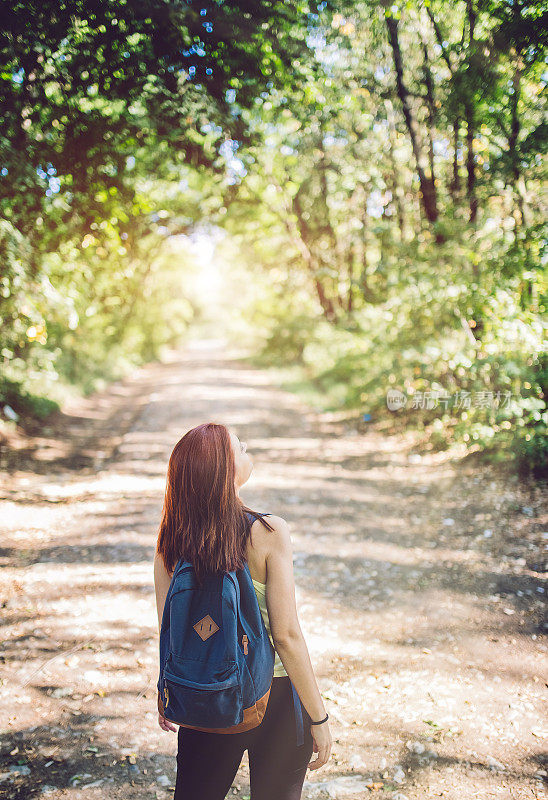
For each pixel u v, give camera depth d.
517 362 7.75
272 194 19.62
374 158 13.84
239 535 1.89
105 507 7.62
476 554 5.78
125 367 29.44
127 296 19.00
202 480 1.90
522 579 5.17
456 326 9.74
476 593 5.02
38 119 7.93
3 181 7.41
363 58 10.76
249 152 9.80
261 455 10.75
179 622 1.81
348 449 11.06
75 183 8.86
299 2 7.60
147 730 3.40
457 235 9.35
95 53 7.33
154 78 7.72
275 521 1.93
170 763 3.14
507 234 9.00
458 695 3.68
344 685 3.83
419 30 9.83
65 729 3.38
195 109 8.48
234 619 1.79
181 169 13.55
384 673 3.95
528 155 8.25
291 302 25.25
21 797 2.87
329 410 15.38
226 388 22.59
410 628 4.54
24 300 7.85
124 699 3.68
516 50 8.08
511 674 3.88
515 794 2.87
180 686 1.76
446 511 7.07
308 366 24.17
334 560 5.92
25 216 8.26
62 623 4.59
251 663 1.80
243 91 8.09
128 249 12.82
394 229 13.29
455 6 8.99
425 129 11.45
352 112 12.81
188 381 26.16
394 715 3.51
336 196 18.17
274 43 7.52
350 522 7.02
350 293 19.39
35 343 11.96
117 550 6.12
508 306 8.05
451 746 3.22
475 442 9.05
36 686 3.77
